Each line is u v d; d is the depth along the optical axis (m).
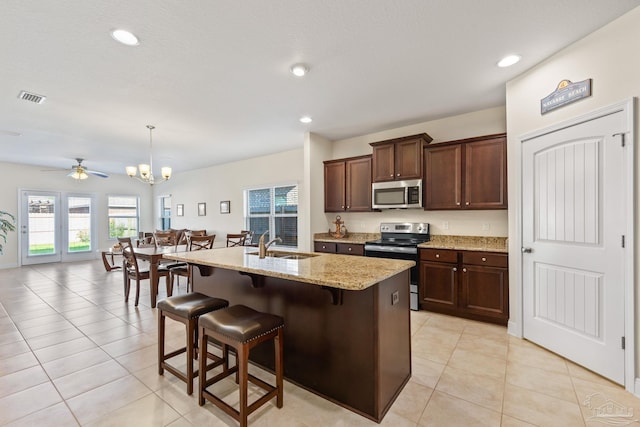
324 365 1.91
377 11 1.82
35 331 2.95
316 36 2.07
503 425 1.64
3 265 6.48
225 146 5.20
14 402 1.85
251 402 1.88
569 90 2.24
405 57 2.36
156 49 2.18
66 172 7.37
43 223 7.05
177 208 8.23
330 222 4.87
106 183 8.09
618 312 1.99
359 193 4.30
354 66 2.49
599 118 2.06
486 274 3.07
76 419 1.70
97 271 6.07
